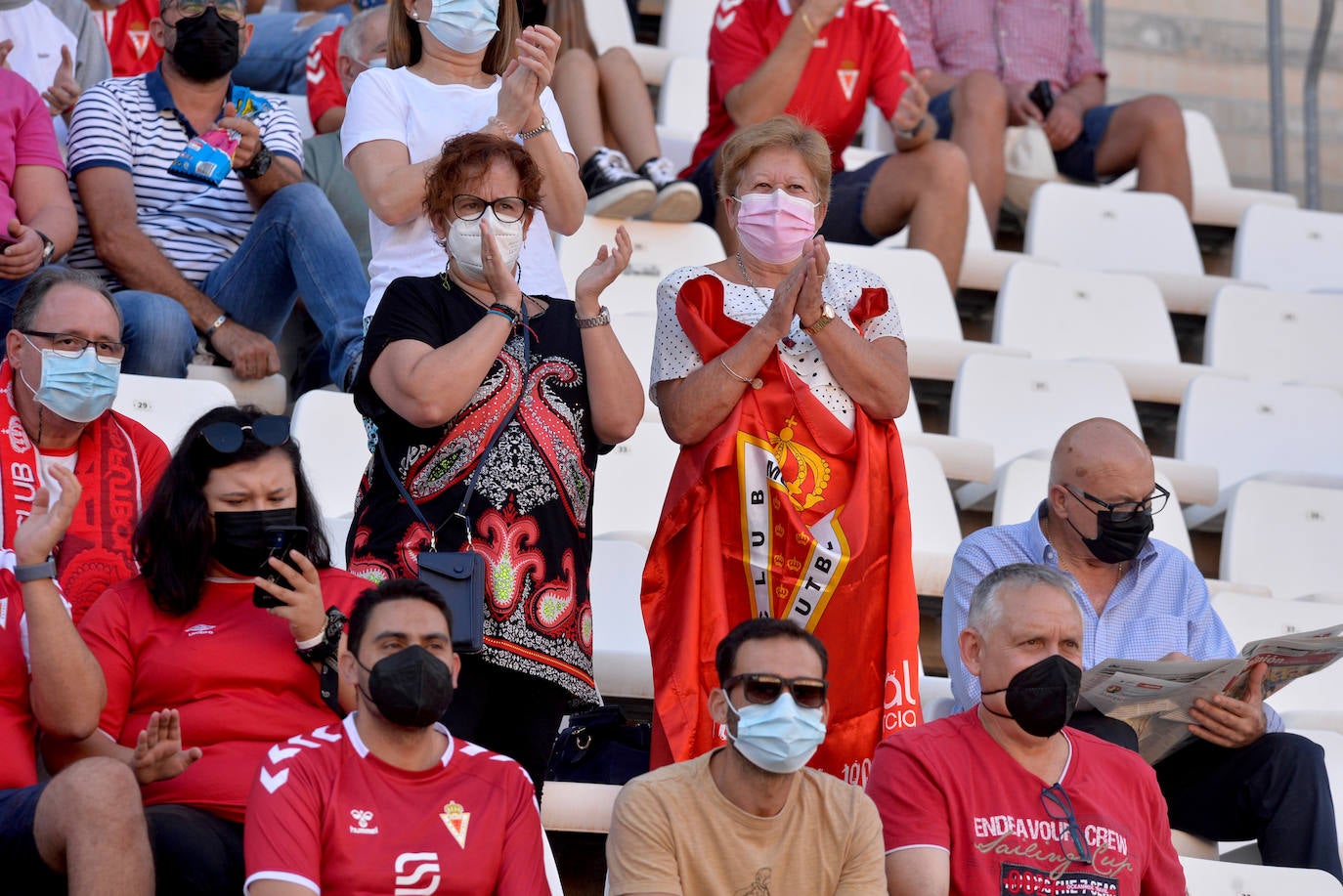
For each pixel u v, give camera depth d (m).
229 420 11.74
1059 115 26.94
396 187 12.84
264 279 17.72
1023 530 14.61
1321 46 30.19
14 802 10.11
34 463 12.76
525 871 10.37
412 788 10.28
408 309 12.07
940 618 17.59
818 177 13.45
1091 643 14.20
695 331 13.07
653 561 12.73
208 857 10.33
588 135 21.14
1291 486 19.38
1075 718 13.21
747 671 10.62
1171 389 21.64
